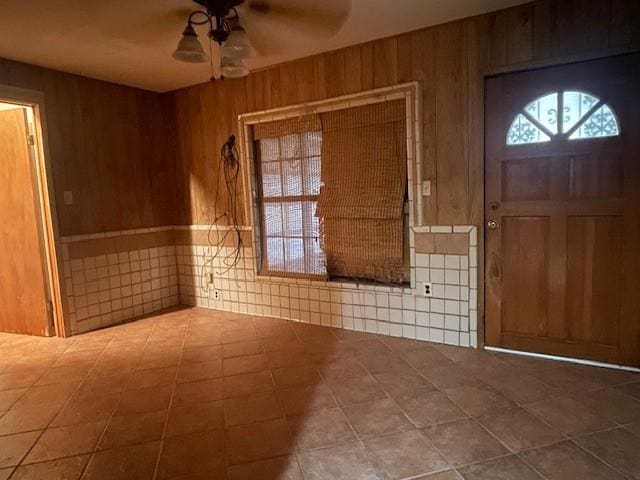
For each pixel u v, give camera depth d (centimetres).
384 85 316
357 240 346
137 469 184
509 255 288
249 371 280
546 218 273
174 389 258
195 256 448
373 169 331
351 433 204
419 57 301
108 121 395
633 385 240
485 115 285
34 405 242
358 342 325
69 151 364
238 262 416
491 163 286
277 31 290
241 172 400
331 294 363
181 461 188
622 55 244
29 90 335
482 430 202
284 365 288
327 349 313
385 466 179
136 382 269
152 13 246
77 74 367
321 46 321
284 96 364
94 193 384
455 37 287
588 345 270
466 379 255
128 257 414
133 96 416
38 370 292
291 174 376
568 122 261
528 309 286
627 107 245
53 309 363
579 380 248
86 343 345
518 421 209
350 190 342
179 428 214
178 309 443
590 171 258
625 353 260
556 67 261
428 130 304
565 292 273
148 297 434
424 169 309
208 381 267
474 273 299
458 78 290
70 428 218
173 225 458
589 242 263
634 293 254
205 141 421
